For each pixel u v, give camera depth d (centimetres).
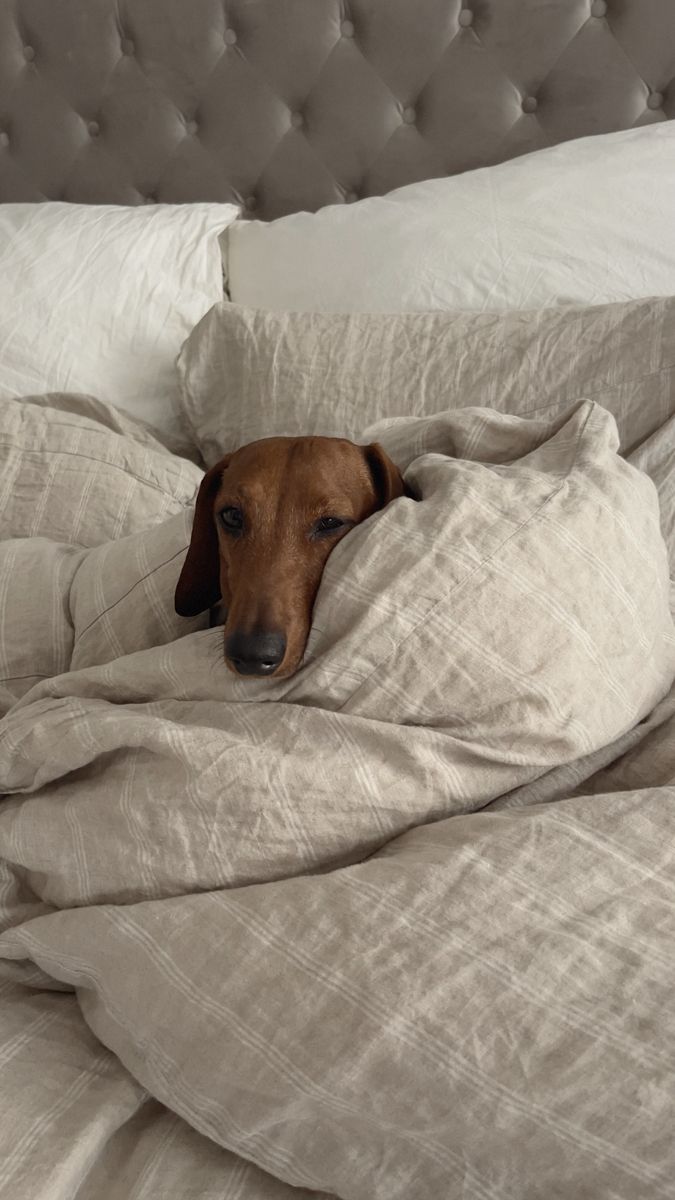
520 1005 82
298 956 89
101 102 237
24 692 138
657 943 85
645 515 122
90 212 216
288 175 234
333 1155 86
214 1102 88
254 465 119
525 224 187
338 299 195
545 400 164
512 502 113
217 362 189
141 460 166
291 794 101
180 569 132
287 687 110
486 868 92
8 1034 103
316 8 218
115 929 99
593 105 213
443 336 174
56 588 141
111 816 108
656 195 185
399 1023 82
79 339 201
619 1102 76
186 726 107
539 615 107
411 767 103
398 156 227
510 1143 78
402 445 141
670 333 161
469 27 215
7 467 165
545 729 106
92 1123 90
